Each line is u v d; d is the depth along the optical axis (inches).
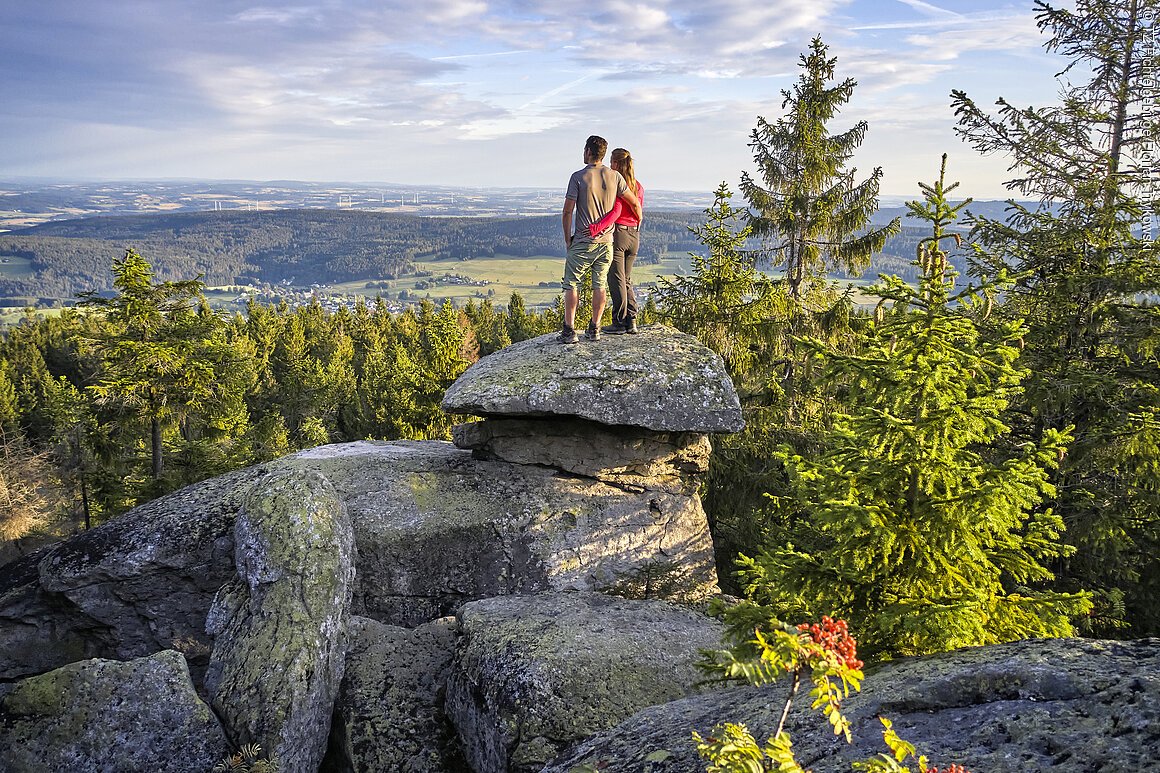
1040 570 203.0
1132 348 426.3
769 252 692.1
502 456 429.7
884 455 215.0
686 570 418.3
